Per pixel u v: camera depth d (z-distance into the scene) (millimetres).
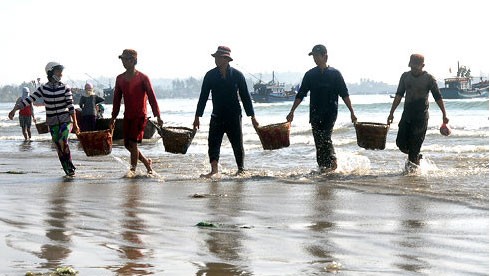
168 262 8305
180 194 14523
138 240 9570
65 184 16734
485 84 159500
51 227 10539
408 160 18141
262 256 8648
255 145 29141
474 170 18000
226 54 18141
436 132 33594
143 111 18516
